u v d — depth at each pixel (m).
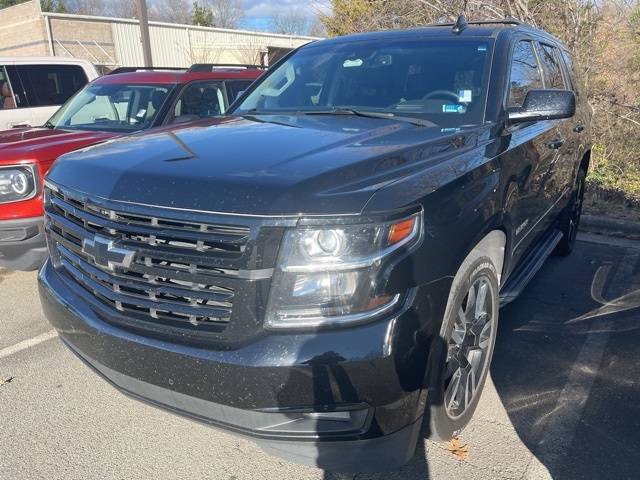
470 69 3.60
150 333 2.32
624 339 4.00
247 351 2.10
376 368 2.09
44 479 2.66
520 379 3.49
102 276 2.47
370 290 2.11
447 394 2.62
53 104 8.99
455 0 9.28
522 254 3.79
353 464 2.26
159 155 2.61
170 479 2.67
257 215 2.10
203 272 2.19
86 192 2.52
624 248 6.19
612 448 2.87
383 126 3.17
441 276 2.32
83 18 26.66
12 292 4.88
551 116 3.34
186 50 26.88
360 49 4.12
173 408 2.37
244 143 2.76
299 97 3.97
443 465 2.73
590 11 9.02
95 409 3.21
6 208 4.32
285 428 2.17
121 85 6.37
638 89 8.88
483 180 2.77
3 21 27.45
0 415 3.14
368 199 2.16
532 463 2.76
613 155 8.59
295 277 2.09
